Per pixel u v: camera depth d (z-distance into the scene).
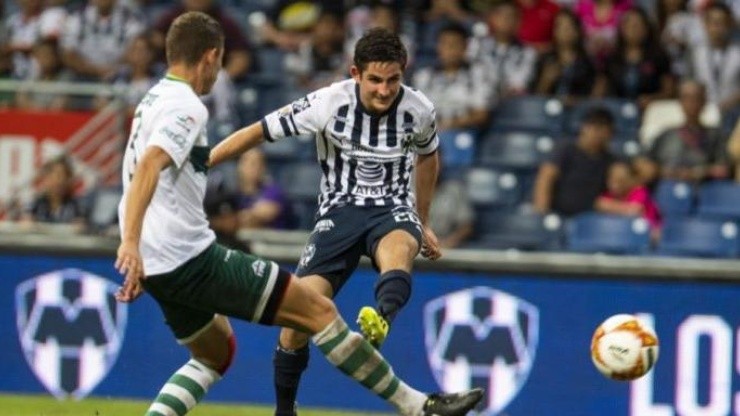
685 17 51.88
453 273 37.44
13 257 38.84
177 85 22.31
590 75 49.25
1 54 51.12
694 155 46.06
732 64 50.09
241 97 48.22
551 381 37.16
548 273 37.25
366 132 25.28
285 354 25.42
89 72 49.97
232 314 22.72
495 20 49.44
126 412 35.09
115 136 44.41
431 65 49.50
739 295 36.78
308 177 46.06
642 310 37.03
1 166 44.53
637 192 44.19
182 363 38.22
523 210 44.59
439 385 37.44
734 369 36.78
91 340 38.56
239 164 45.03
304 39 51.19
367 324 23.11
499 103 48.12
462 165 46.66
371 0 50.84
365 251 25.66
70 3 52.41
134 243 21.31
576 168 44.41
